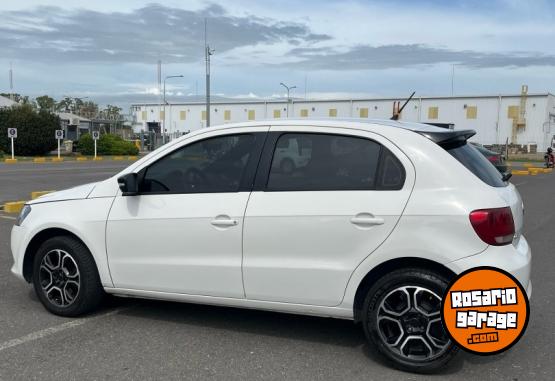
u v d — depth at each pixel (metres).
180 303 5.16
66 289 4.70
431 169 3.69
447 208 3.58
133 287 4.46
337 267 3.81
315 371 3.74
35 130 36.25
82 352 4.01
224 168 4.22
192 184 4.30
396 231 3.65
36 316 4.75
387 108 62.88
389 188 3.74
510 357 3.99
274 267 3.95
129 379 3.60
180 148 4.38
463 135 3.96
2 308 4.95
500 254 3.56
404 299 3.71
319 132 4.02
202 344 4.20
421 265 3.70
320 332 4.46
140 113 80.62
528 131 56.81
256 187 4.07
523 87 56.56
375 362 3.90
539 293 5.57
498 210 3.56
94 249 4.52
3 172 21.06
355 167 3.87
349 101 64.62
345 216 3.76
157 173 4.42
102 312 4.88
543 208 12.19
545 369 3.79
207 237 4.14
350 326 4.61
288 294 3.96
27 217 4.85
